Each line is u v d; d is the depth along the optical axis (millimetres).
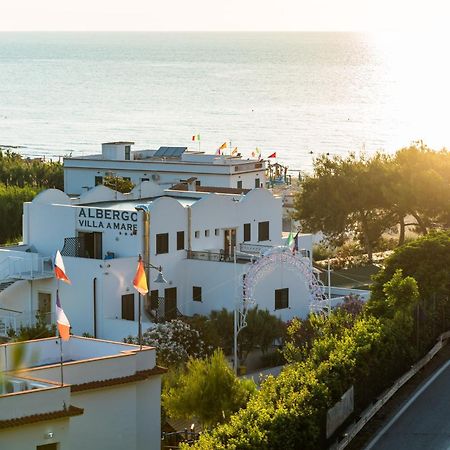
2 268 96875
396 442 55656
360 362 60250
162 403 65562
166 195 109062
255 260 96312
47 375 55188
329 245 133000
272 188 167875
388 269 81000
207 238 99812
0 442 48812
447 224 130000
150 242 94812
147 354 59250
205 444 51250
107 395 57125
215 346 85500
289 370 60000
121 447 57812
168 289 96625
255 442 51000
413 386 64688
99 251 97000
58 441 50312
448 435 56469
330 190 131375
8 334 87062
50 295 95312
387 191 128750
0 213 146125
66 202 101875
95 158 150625
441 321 75688
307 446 53438
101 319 92875
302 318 97250
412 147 135000
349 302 90750
